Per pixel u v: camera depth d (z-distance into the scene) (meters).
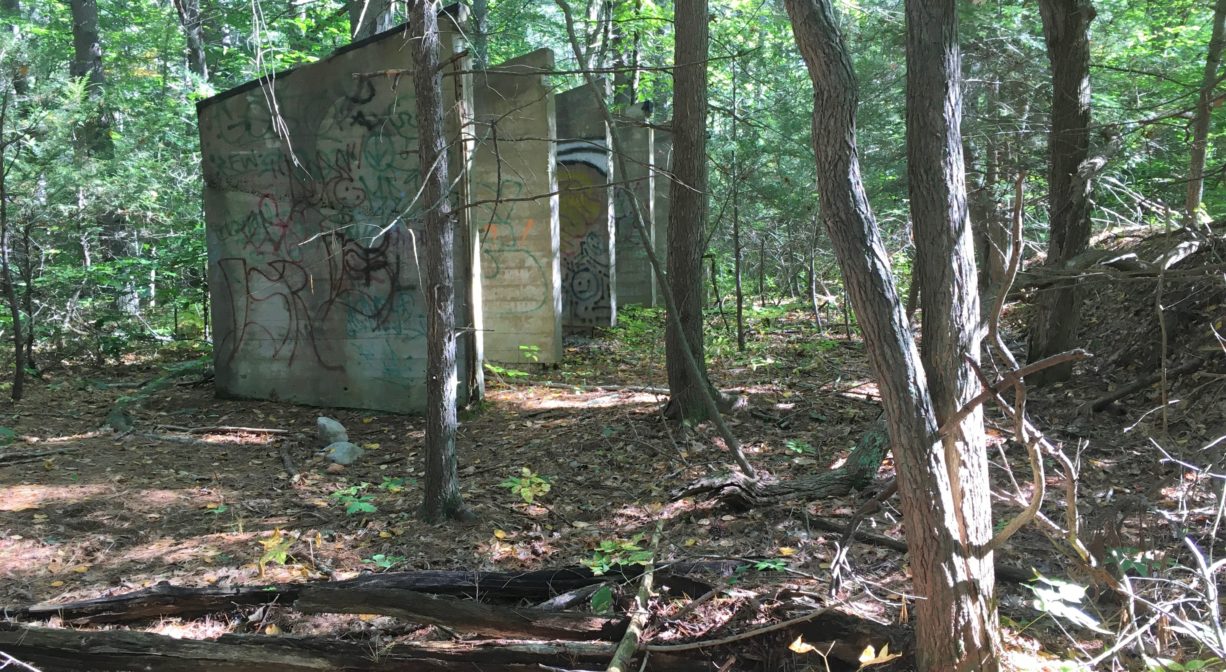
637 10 14.85
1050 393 6.81
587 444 6.60
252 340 8.74
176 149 13.05
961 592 2.51
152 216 11.86
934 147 2.52
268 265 8.59
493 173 10.32
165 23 14.74
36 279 9.86
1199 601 3.21
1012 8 9.41
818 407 7.23
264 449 6.95
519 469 6.12
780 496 4.92
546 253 10.29
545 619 3.39
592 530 4.83
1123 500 4.37
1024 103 8.82
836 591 3.54
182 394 9.08
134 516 5.18
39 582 4.18
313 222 8.36
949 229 2.53
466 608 3.41
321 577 4.20
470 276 7.84
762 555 4.17
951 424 2.45
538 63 9.99
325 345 8.47
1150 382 6.15
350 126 8.09
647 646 3.18
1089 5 6.46
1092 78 8.78
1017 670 2.86
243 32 14.27
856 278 2.52
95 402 8.46
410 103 7.79
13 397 8.27
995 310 2.12
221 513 5.25
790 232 13.82
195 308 13.25
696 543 4.46
